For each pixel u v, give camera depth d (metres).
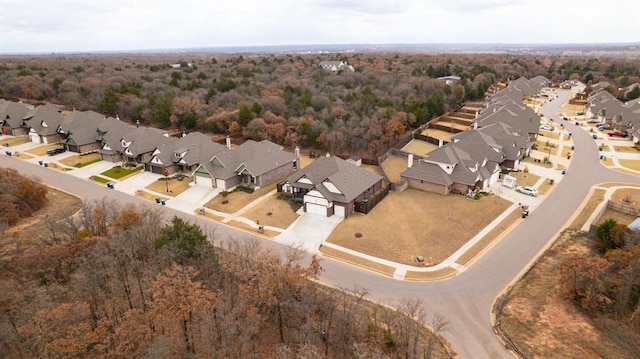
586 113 112.25
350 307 33.75
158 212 50.53
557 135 92.06
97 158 78.50
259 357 30.91
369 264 43.56
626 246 38.31
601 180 64.38
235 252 40.72
